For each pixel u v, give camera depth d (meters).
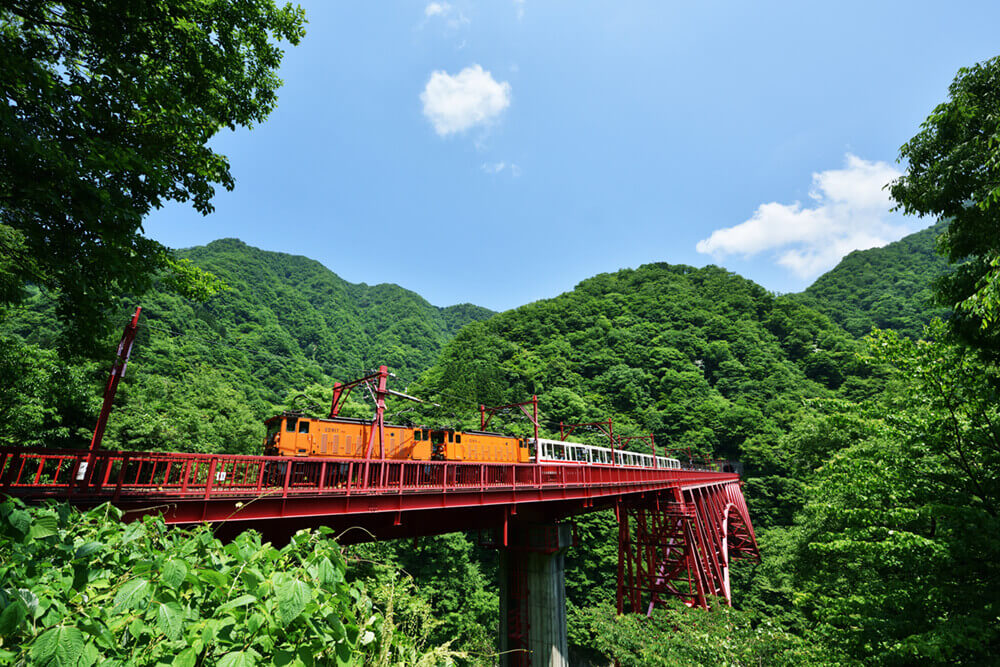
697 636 13.66
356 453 18.14
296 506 10.14
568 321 132.38
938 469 9.38
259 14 8.98
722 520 40.25
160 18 7.44
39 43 6.68
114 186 6.51
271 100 9.71
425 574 32.06
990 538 7.51
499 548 20.81
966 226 8.41
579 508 21.72
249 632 2.68
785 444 32.06
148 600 2.75
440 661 3.49
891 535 8.66
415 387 91.19
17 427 18.31
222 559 3.55
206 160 8.52
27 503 6.86
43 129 6.01
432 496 13.02
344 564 3.46
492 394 84.50
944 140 8.73
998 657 7.06
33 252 6.36
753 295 151.62
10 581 2.54
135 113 7.55
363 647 3.20
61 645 2.16
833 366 102.31
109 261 6.63
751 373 104.94
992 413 8.60
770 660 12.18
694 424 81.88
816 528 19.56
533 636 19.23
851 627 9.49
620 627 16.75
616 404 93.25
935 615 8.31
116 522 4.22
